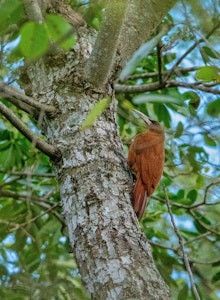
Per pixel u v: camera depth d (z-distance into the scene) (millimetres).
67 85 9430
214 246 14195
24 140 13195
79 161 8797
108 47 8703
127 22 9938
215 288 13875
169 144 13570
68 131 9062
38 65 9781
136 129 14336
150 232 13938
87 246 8039
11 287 10305
